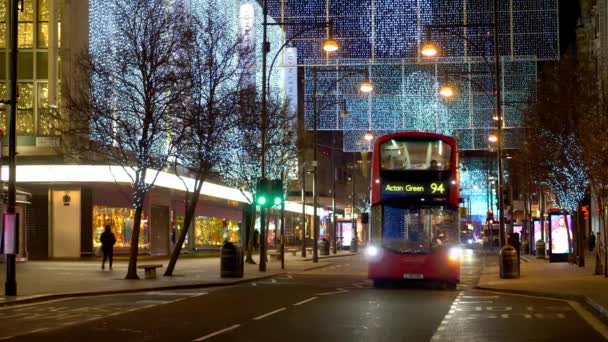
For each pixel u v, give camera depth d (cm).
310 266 4828
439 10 4325
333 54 4366
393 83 4891
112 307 2206
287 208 9356
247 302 2373
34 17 4772
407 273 2981
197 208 7062
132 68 4144
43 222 5056
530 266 4528
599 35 5900
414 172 3006
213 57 3944
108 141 3881
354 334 1630
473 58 4375
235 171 5044
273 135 5050
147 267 3303
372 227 3047
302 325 1784
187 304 2300
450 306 2280
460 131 4928
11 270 2464
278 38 6981
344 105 4744
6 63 4778
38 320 1877
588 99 4241
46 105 4488
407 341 1528
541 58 4281
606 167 3272
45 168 4797
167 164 4488
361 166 12081
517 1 4272
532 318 1962
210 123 3472
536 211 8119
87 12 4684
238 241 8275
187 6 4850
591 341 1552
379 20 4344
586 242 6719
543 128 4350
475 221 15225
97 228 5231
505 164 9394
